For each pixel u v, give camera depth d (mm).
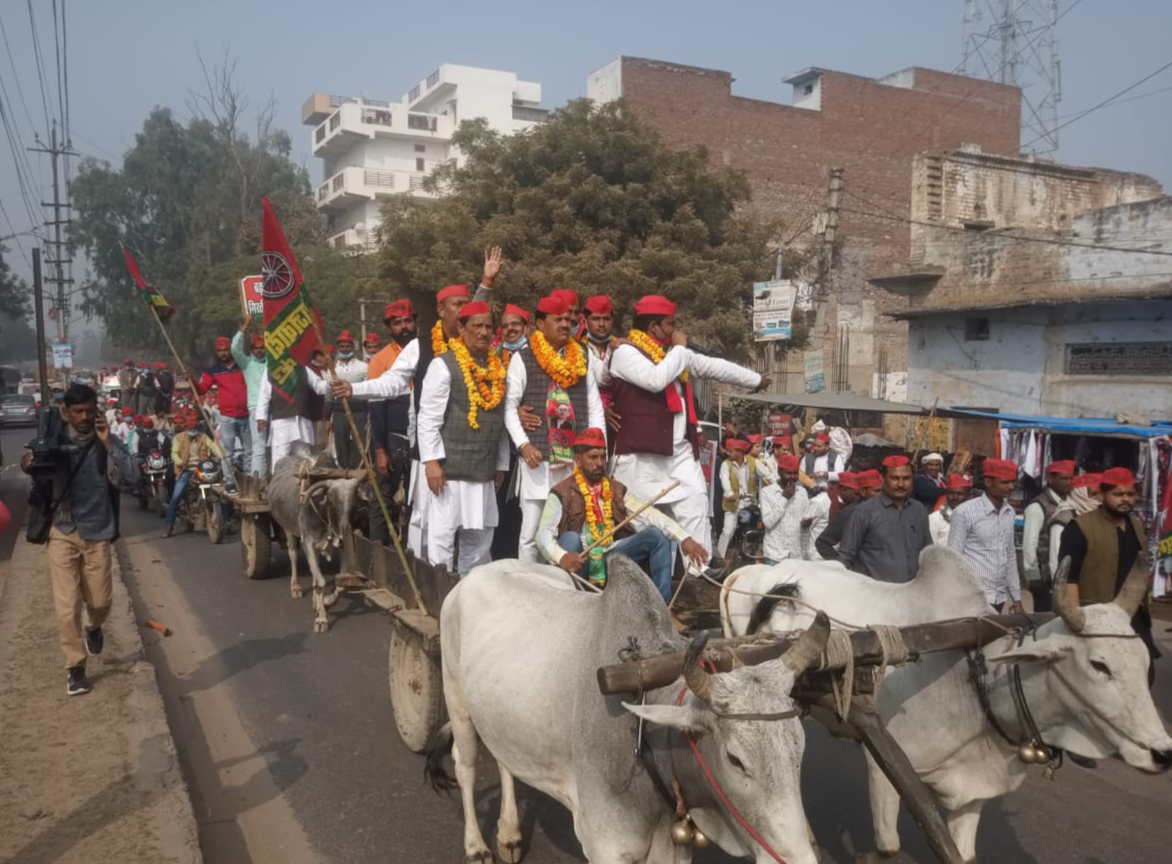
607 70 30875
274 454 10898
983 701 3936
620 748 3301
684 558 5480
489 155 21578
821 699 3533
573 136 20594
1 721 6141
